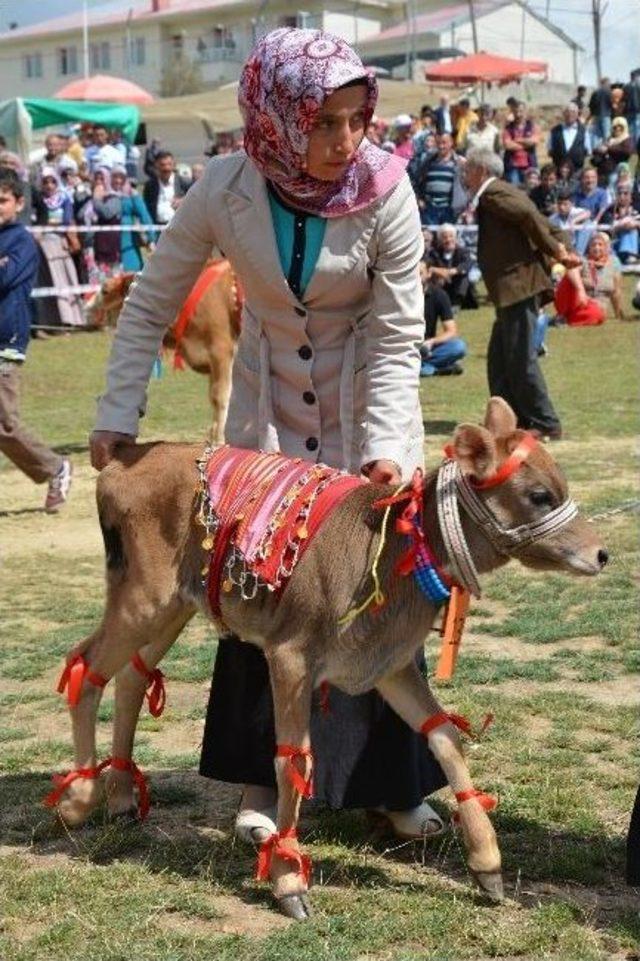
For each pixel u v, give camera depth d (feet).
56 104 104.78
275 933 15.48
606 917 16.01
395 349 17.52
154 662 18.76
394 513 16.14
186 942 15.26
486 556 16.12
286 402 18.16
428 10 244.22
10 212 38.24
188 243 18.10
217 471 17.22
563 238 47.67
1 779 20.86
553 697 23.88
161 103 150.30
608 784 20.15
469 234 89.97
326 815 19.33
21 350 39.17
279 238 17.25
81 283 84.38
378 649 16.24
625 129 100.48
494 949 15.08
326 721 17.79
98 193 84.99
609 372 68.39
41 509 41.37
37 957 14.94
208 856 17.71
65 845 18.40
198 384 66.64
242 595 16.46
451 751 16.65
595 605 29.76
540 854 17.80
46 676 26.08
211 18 270.05
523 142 101.65
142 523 17.49
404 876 17.31
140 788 19.02
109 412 18.40
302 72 15.99
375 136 99.25
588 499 39.01
